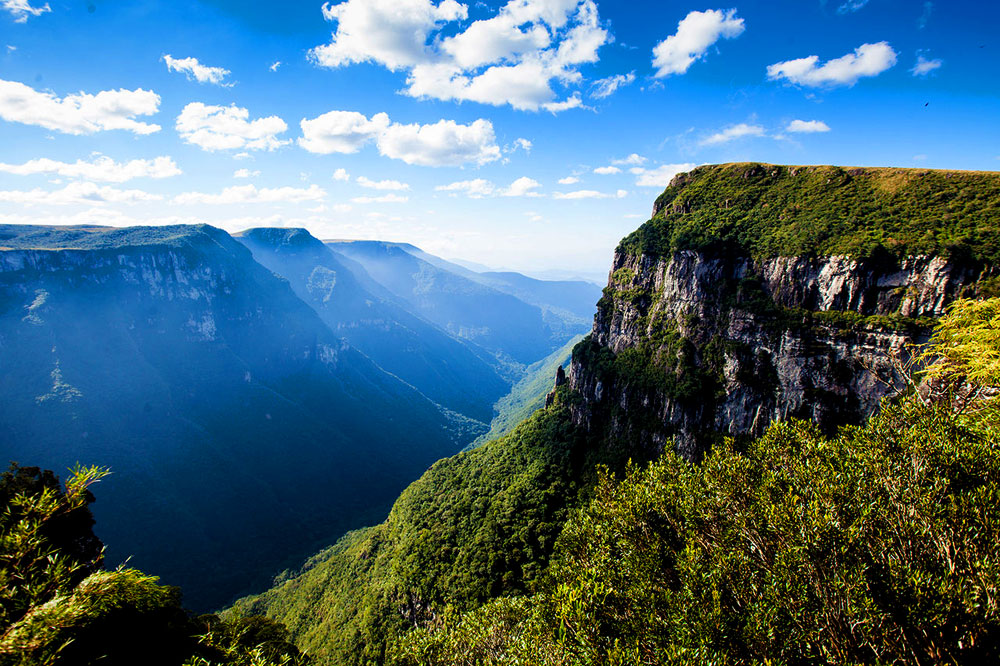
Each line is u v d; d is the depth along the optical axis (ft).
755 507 49.70
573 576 59.82
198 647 67.21
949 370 65.51
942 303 186.39
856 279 208.74
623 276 331.36
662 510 56.75
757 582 43.34
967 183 221.05
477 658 70.79
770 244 246.68
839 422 209.87
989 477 42.04
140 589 46.47
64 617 35.24
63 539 83.10
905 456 46.83
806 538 40.86
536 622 58.70
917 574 36.11
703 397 249.96
